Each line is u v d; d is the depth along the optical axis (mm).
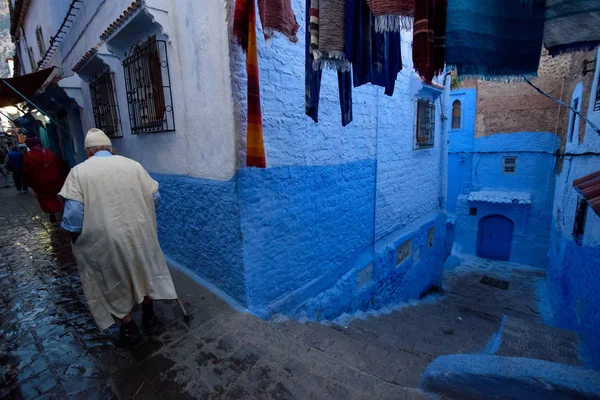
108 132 5516
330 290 4449
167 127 3797
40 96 7336
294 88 3441
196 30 3074
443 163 8164
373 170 5160
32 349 2561
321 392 2105
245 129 2980
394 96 5477
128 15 3535
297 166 3627
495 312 7570
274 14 2172
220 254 3412
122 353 2520
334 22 2010
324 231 4215
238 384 2182
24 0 9586
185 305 3281
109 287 2396
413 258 7160
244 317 3064
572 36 1563
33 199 8930
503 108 10938
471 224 12297
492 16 1678
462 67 1721
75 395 2086
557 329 3604
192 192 3602
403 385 2350
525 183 11008
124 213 2371
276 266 3533
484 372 1901
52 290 3572
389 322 4785
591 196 3756
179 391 2121
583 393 1633
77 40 6637
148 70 3930
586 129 6383
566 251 7340
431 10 1700
